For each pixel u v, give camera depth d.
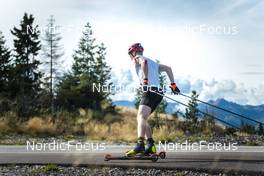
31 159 7.50
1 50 44.31
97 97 34.03
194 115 16.33
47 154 7.97
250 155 7.83
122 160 7.26
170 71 7.17
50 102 22.38
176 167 6.98
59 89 37.69
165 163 7.10
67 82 40.78
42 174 6.68
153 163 7.11
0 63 43.78
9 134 14.31
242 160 7.36
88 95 34.06
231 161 7.27
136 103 26.91
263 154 7.95
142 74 6.96
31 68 45.81
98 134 14.30
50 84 43.88
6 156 7.77
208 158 7.54
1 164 7.25
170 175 6.68
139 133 6.83
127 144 12.12
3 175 6.59
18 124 14.98
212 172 6.91
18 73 43.72
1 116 16.30
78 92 34.03
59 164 7.23
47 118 16.70
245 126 15.24
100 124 16.41
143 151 6.86
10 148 9.20
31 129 14.87
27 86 41.50
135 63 7.06
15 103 18.52
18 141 12.57
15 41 48.16
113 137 13.92
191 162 7.17
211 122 15.70
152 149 6.93
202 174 6.83
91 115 17.91
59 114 17.72
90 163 7.14
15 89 41.16
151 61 6.96
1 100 18.39
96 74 40.66
